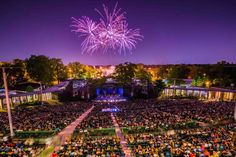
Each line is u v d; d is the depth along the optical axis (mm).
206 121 38031
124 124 36750
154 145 22984
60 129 36125
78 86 112938
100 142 24891
